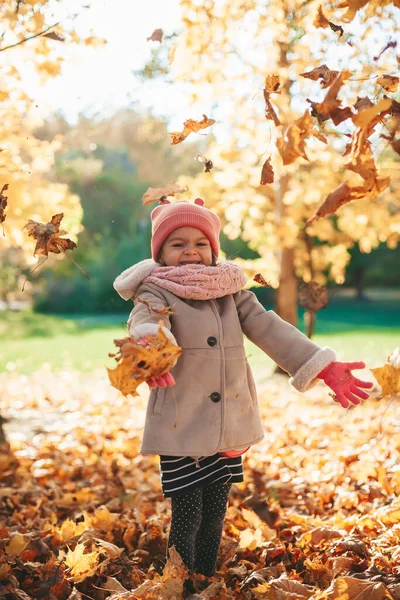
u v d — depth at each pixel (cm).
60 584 267
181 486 258
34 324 2389
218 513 275
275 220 996
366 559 287
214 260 293
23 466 549
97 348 1736
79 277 2875
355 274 3406
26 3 313
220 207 925
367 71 304
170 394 260
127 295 282
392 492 412
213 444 257
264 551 308
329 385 262
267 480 482
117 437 673
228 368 269
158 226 283
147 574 288
